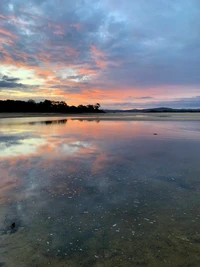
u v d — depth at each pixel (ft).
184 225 12.04
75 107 396.16
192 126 79.10
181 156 28.81
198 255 9.58
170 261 9.20
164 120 123.24
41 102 344.49
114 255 9.60
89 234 11.19
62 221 12.41
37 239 10.73
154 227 11.85
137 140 42.96
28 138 46.26
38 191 16.74
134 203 14.80
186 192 16.71
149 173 21.42
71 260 9.28
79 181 19.04
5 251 9.83
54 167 23.40
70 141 41.91
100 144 38.27
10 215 13.00
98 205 14.47
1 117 159.12
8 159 26.96
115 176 20.47
